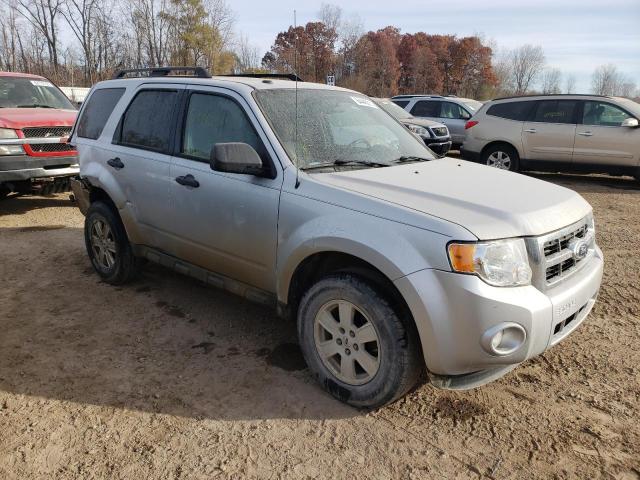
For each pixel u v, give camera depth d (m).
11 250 6.15
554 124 10.72
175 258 4.30
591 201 9.02
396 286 2.72
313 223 3.09
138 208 4.42
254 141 3.53
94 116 5.07
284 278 3.32
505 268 2.63
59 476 2.59
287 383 3.38
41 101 8.94
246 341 3.95
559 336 2.87
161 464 2.67
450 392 3.28
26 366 3.58
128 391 3.30
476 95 64.12
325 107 3.93
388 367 2.85
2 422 2.99
